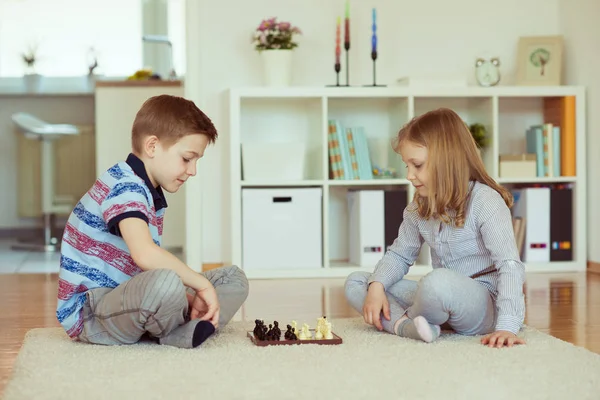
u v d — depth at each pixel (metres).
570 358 1.69
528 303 2.75
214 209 3.88
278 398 1.37
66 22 6.29
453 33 4.01
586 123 3.85
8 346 2.06
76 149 6.02
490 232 1.95
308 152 3.96
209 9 3.87
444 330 2.06
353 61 3.96
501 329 1.88
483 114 3.84
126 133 4.74
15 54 6.25
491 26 4.02
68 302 1.89
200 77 3.84
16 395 1.41
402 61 3.99
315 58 3.95
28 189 6.07
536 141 3.82
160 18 6.20
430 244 2.09
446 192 1.96
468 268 2.04
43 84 6.14
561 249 3.79
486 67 3.85
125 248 1.91
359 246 3.71
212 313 1.83
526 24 4.04
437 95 3.69
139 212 1.83
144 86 4.74
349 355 1.71
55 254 4.91
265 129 3.95
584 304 2.72
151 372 1.56
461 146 1.98
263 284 3.38
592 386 1.46
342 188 4.00
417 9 3.99
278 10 3.92
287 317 2.47
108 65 6.32
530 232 3.76
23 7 6.25
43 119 6.16
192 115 1.91
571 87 3.78
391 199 3.70
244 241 3.63
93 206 1.89
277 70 3.71
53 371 1.59
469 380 1.49
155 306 1.75
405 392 1.41
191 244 3.70
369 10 3.96
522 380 1.50
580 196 3.79
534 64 3.90
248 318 2.46
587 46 3.82
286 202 3.65
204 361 1.66
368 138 3.98
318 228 3.67
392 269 2.12
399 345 1.83
